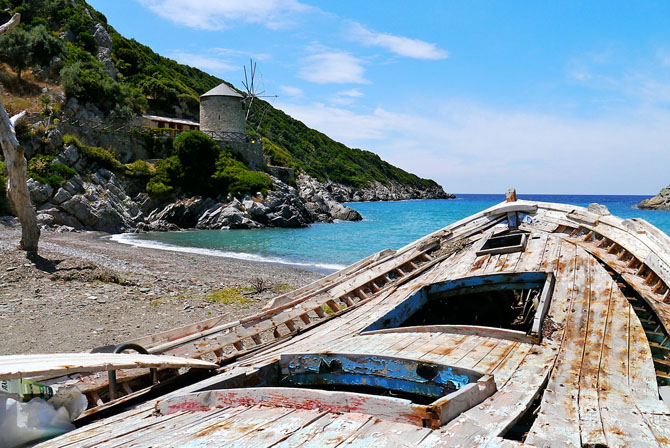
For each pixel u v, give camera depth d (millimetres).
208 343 6277
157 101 67062
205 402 4238
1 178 33438
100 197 39125
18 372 3617
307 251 29078
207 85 92562
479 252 8562
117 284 14281
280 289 14977
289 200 48375
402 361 4617
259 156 54500
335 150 127000
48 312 10859
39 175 36188
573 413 3660
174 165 44562
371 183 118938
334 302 7793
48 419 4160
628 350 4855
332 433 3283
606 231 8633
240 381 4832
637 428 3400
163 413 4398
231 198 44906
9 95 46750
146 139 48438
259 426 3482
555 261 7629
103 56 62750
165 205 43781
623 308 5809
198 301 12633
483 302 8852
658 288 6551
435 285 7543
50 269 14984
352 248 30859
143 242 31641
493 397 3850
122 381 5504
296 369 5188
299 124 127000
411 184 148000
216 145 47562
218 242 33000
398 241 35594
